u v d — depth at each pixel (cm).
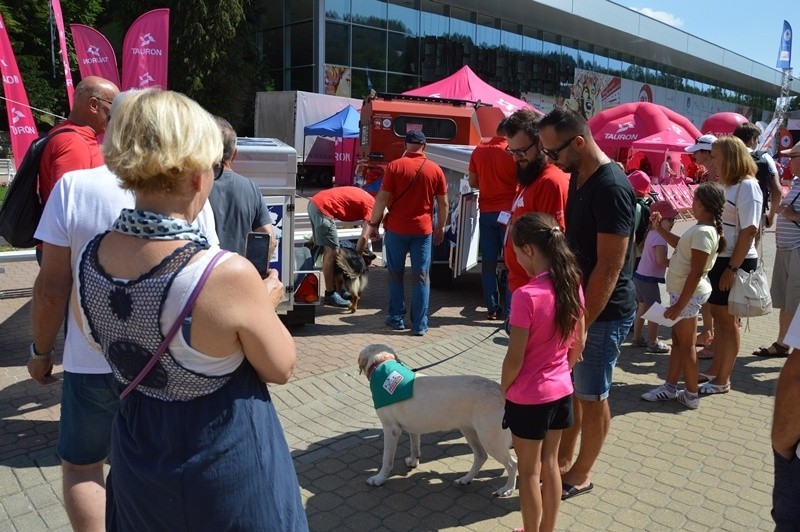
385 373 344
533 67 3603
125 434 168
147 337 154
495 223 660
